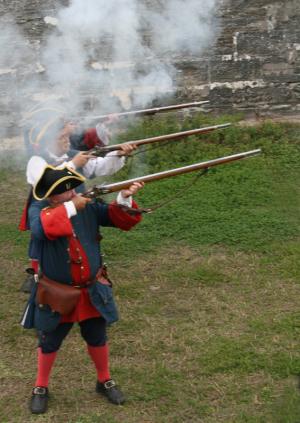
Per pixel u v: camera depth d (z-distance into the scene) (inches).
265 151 473.4
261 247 345.7
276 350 258.4
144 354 260.4
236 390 236.1
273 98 545.0
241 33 534.9
